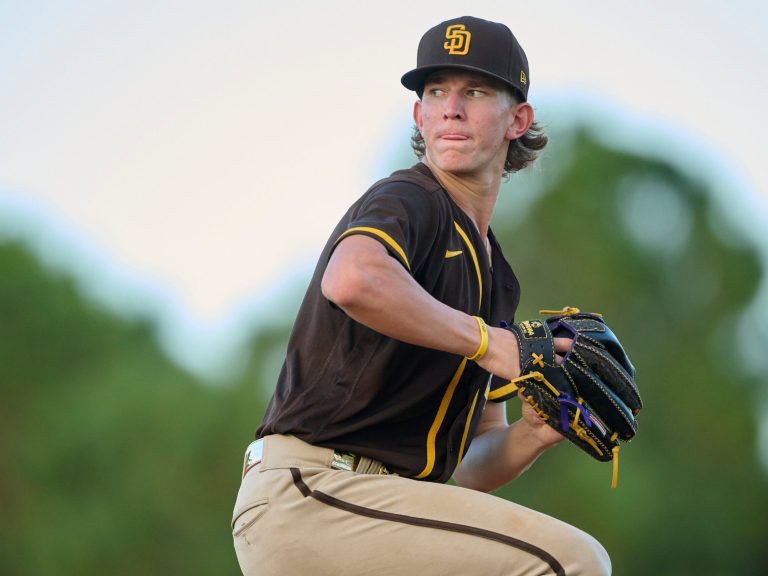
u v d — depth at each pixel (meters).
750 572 75.06
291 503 13.91
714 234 79.06
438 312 13.56
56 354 76.44
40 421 72.94
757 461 77.06
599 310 75.69
